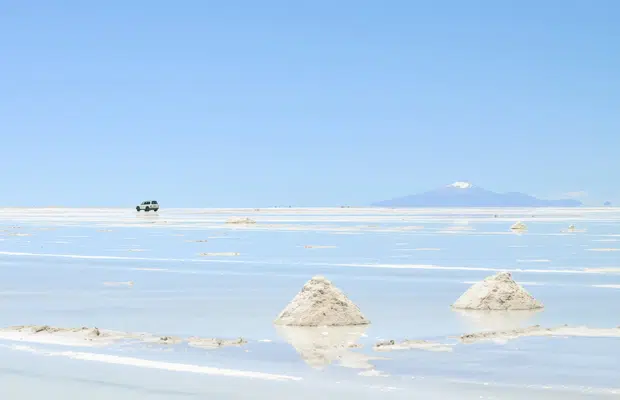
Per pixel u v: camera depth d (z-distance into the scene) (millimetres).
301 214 146500
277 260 33219
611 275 26109
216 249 40688
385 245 43344
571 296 20641
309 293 16531
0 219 109750
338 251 38625
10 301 20234
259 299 20484
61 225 81188
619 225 74875
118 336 14633
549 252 37250
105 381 10828
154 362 12125
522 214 144875
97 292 22141
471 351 13062
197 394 10070
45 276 26922
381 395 10008
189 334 14938
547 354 12711
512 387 10438
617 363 12047
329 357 12594
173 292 22031
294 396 9938
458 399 9820
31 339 14312
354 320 16250
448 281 24562
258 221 93375
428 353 12867
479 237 51750
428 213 163000
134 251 39469
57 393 10156
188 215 134750
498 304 18297
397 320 16656
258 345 13672
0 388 10438
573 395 10008
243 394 10055
